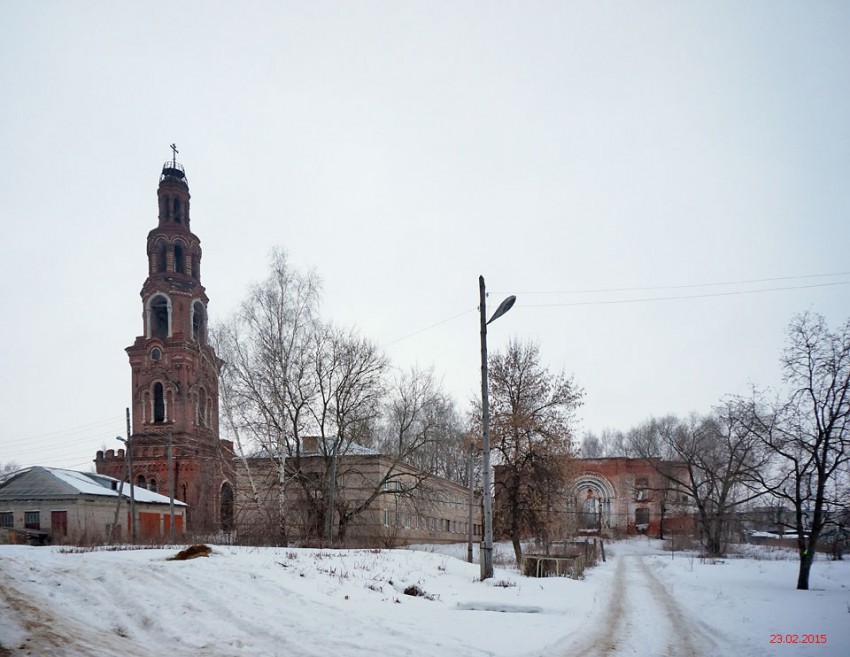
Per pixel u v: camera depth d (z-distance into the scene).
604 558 44.16
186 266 59.47
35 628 9.13
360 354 35.56
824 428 21.16
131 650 9.04
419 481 38.78
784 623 13.28
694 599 18.45
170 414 55.81
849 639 11.41
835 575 27.73
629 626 13.05
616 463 71.81
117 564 14.27
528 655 9.59
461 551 46.41
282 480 31.61
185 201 61.44
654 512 70.38
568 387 34.25
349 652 9.27
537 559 23.08
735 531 59.91
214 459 38.69
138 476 55.28
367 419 35.31
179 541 32.12
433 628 11.18
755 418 23.25
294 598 12.42
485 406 19.39
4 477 44.22
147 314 57.56
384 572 17.00
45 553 17.83
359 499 39.03
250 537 30.33
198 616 10.95
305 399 33.66
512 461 33.41
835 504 21.55
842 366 21.12
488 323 19.73
